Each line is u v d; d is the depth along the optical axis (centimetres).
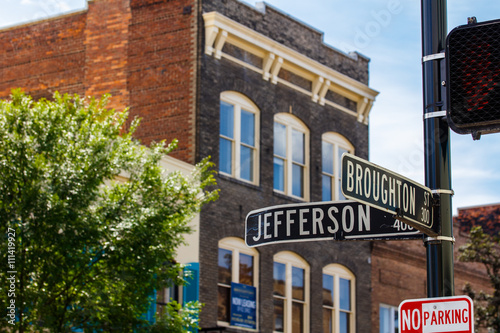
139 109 2464
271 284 2502
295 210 637
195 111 2356
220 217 2348
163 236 1538
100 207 1524
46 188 1451
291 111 2680
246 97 2528
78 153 1540
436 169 570
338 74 2844
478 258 3012
